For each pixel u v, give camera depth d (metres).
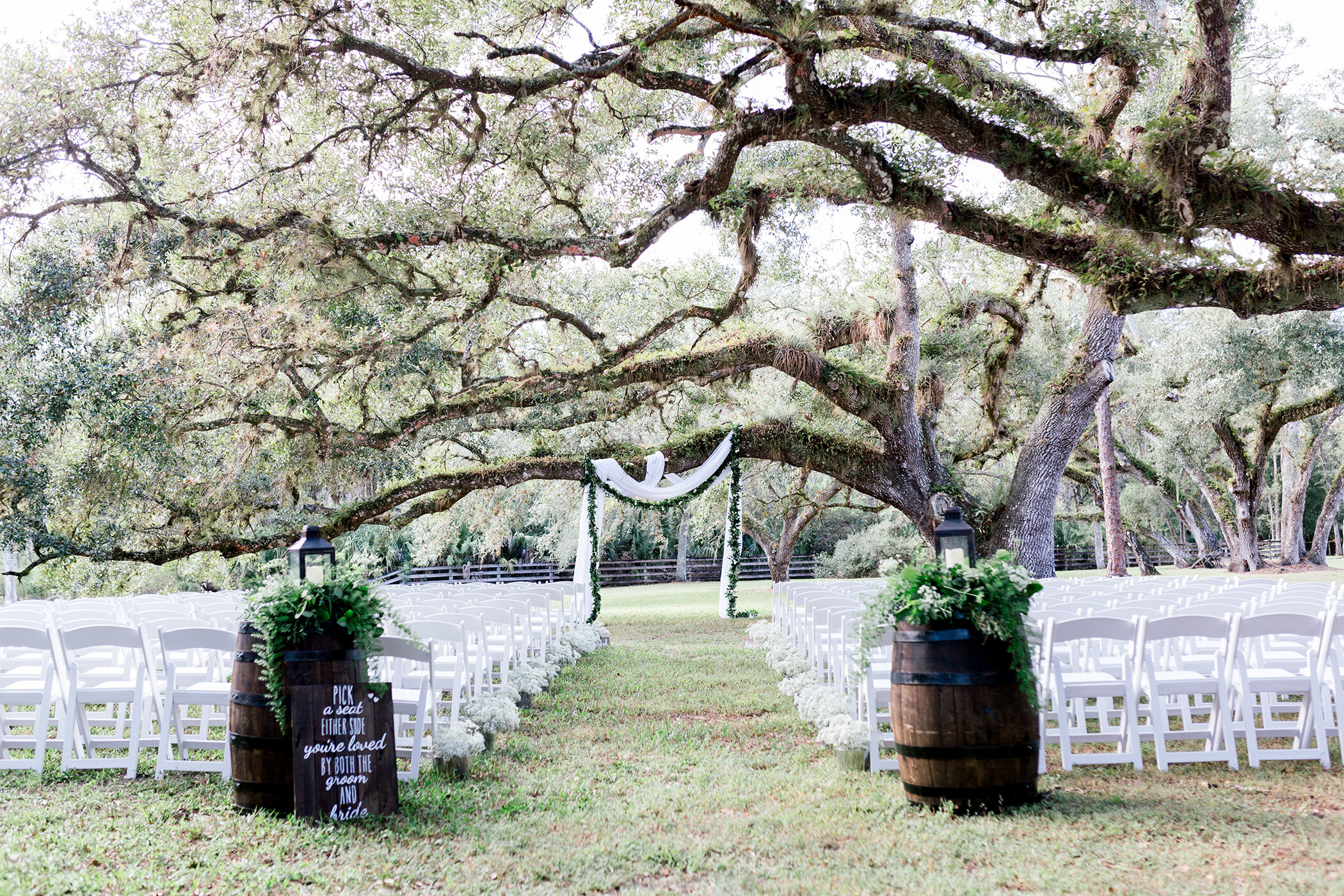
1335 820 4.12
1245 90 17.42
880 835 4.18
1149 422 28.14
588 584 15.99
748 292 19.66
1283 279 10.12
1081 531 38.12
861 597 6.50
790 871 3.77
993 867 3.71
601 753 6.06
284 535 16.94
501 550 36.78
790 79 10.24
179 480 15.86
